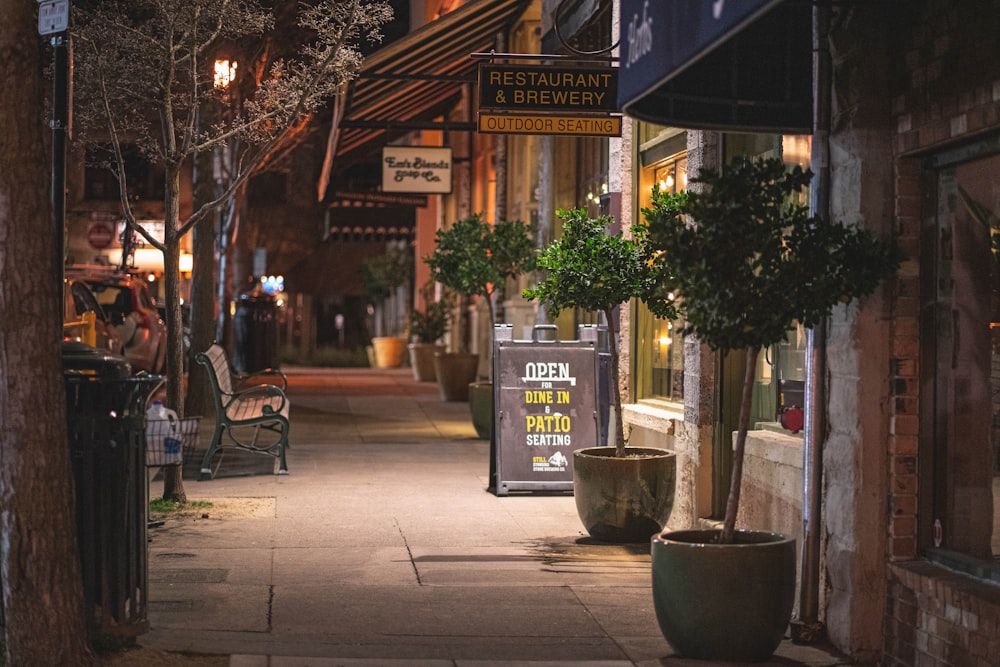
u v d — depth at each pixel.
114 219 26.22
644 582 8.34
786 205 8.34
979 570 6.21
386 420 19.05
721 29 5.20
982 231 6.27
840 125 6.88
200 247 17.88
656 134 11.06
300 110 10.62
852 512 6.77
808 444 7.11
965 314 6.46
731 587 6.45
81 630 5.92
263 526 10.05
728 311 6.13
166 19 10.30
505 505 11.23
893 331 6.70
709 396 9.49
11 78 5.72
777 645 6.68
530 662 6.48
